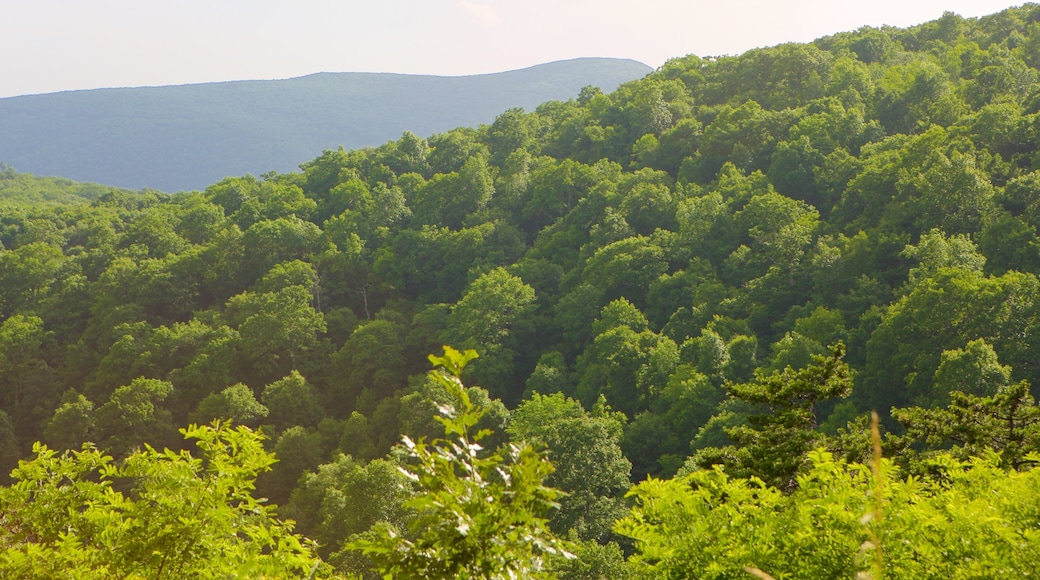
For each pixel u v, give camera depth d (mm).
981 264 73250
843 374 23078
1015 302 59812
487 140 184375
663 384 71750
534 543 5664
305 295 109062
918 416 25000
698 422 63125
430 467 5570
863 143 116438
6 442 95438
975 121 102312
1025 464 20891
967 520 8508
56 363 116750
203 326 108375
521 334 98375
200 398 97688
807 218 94500
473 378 93188
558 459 51188
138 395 90812
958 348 57312
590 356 81500
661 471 62188
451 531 5516
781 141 115938
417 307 115625
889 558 8102
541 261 110375
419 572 5527
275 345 101312
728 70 174500
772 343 75312
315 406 91562
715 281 89688
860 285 78000
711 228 101000
